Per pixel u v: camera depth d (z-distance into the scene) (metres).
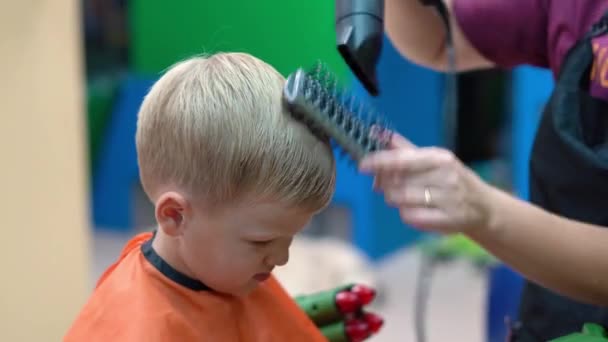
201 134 0.63
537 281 0.70
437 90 2.75
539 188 0.80
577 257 0.67
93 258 2.68
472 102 2.76
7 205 1.49
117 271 0.75
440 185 0.60
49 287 1.58
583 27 0.80
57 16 1.55
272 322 0.80
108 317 0.71
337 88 0.65
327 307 0.87
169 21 2.80
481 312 2.27
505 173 2.70
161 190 0.68
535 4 0.86
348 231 2.64
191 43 2.76
